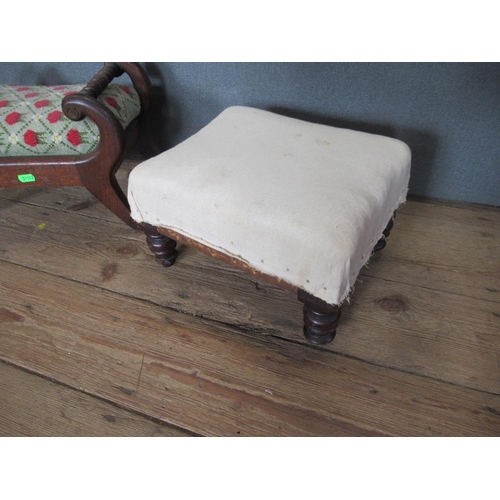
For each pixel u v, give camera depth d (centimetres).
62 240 105
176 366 78
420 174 112
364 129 107
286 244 64
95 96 89
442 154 106
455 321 83
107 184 93
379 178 72
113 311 88
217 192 69
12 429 70
